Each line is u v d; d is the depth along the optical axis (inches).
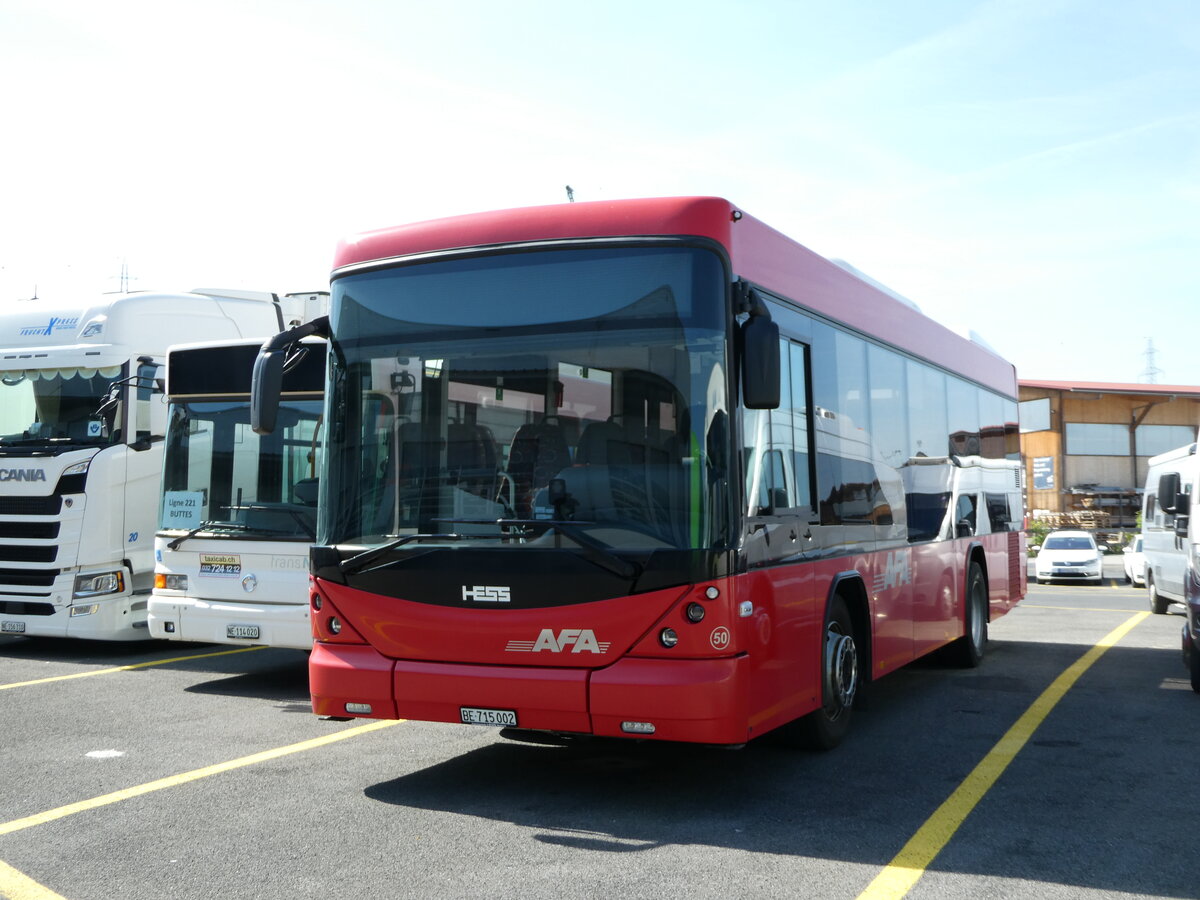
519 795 247.1
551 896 182.1
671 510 223.1
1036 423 2105.1
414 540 239.0
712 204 234.4
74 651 505.0
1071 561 1220.5
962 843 211.6
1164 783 259.0
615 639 222.2
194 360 414.6
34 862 201.0
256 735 314.3
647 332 230.5
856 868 196.5
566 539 226.5
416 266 250.5
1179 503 482.9
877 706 364.5
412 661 238.8
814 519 274.4
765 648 237.9
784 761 281.3
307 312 537.0
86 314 486.6
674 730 218.4
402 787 254.7
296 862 200.1
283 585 385.7
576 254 237.5
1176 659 491.2
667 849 207.5
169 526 411.2
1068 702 372.5
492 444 237.5
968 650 446.0
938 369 410.3
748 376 224.7
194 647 518.9
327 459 255.1
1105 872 195.2
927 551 379.9
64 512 462.3
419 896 182.2
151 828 221.8
